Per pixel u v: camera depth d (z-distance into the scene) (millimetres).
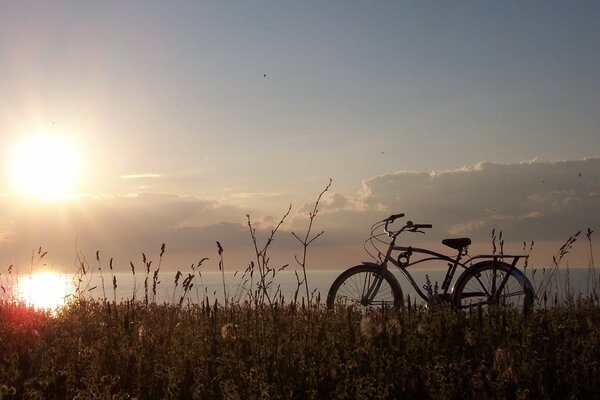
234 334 6879
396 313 7930
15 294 9883
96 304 9336
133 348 6242
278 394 5301
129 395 5434
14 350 6719
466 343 6746
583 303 9211
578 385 5691
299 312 8328
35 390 5312
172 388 5523
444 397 5496
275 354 6121
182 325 7855
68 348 6551
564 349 6535
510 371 5777
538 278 9609
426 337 6922
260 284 6715
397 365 5961
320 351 6391
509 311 8203
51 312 9555
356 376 5695
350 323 6934
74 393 5461
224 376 5793
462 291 10914
